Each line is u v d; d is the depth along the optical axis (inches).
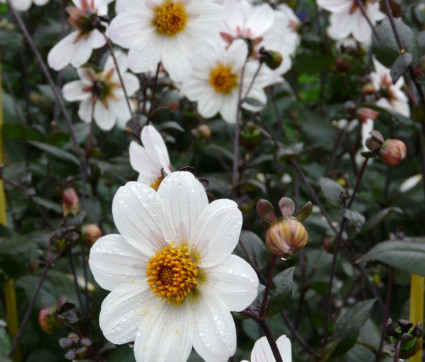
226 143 45.9
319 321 35.6
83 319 31.2
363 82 38.5
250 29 35.6
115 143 46.5
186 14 29.8
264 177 44.5
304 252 38.7
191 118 43.3
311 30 51.6
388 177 40.5
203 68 35.7
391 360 28.5
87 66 34.1
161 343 22.0
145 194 22.0
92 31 30.1
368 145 27.4
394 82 27.5
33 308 33.6
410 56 27.4
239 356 32.8
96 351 29.2
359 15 35.9
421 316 31.6
